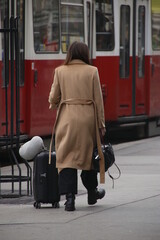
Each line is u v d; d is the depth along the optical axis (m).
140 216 17.97
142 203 19.72
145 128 38.78
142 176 24.67
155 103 38.84
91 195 19.20
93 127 18.36
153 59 38.53
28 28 29.11
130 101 36.88
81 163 18.28
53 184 18.91
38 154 18.98
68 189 18.38
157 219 17.61
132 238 15.72
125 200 20.17
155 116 38.94
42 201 18.91
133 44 37.03
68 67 18.52
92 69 18.44
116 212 18.45
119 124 36.41
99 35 35.03
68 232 16.30
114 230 16.45
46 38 30.42
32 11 29.34
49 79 30.64
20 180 20.81
